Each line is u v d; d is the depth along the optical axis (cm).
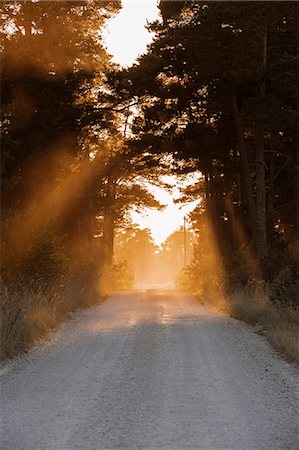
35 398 1099
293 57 3397
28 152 3575
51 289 2555
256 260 3397
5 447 814
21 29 3788
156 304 3506
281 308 2306
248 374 1352
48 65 3722
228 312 2872
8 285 2311
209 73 3562
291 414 1005
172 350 1688
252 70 3372
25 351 1648
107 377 1298
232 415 989
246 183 3806
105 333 2056
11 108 3425
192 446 823
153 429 904
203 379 1287
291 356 1548
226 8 3241
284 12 3309
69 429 900
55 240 2769
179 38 3544
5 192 3325
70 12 3859
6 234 2614
